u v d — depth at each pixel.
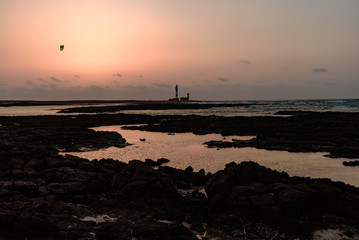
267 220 11.26
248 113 87.31
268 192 12.38
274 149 28.23
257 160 23.66
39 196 13.70
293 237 10.41
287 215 11.07
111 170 17.75
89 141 32.16
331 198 12.12
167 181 14.56
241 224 11.16
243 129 42.81
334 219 11.52
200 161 23.33
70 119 61.41
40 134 36.69
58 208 11.77
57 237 9.83
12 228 10.04
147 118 65.75
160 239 10.07
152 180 14.03
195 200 13.26
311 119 54.12
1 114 90.69
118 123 57.31
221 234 10.56
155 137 38.38
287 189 12.06
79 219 11.26
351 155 25.00
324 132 37.88
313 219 11.30
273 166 21.62
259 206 11.52
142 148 29.62
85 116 70.94
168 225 10.76
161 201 13.09
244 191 12.37
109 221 11.28
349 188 14.06
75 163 17.95
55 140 32.44
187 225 11.42
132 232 10.34
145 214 12.00
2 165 16.88
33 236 9.78
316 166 21.59
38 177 16.16
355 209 11.84
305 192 11.98
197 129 45.34
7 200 12.59
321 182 13.52
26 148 26.44
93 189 14.77
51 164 17.62
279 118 57.19
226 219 11.38
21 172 16.03
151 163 21.73
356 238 10.30
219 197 12.43
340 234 10.55
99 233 9.97
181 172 17.22
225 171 14.57
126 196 13.62
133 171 14.94
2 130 40.19
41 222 10.17
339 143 30.94
